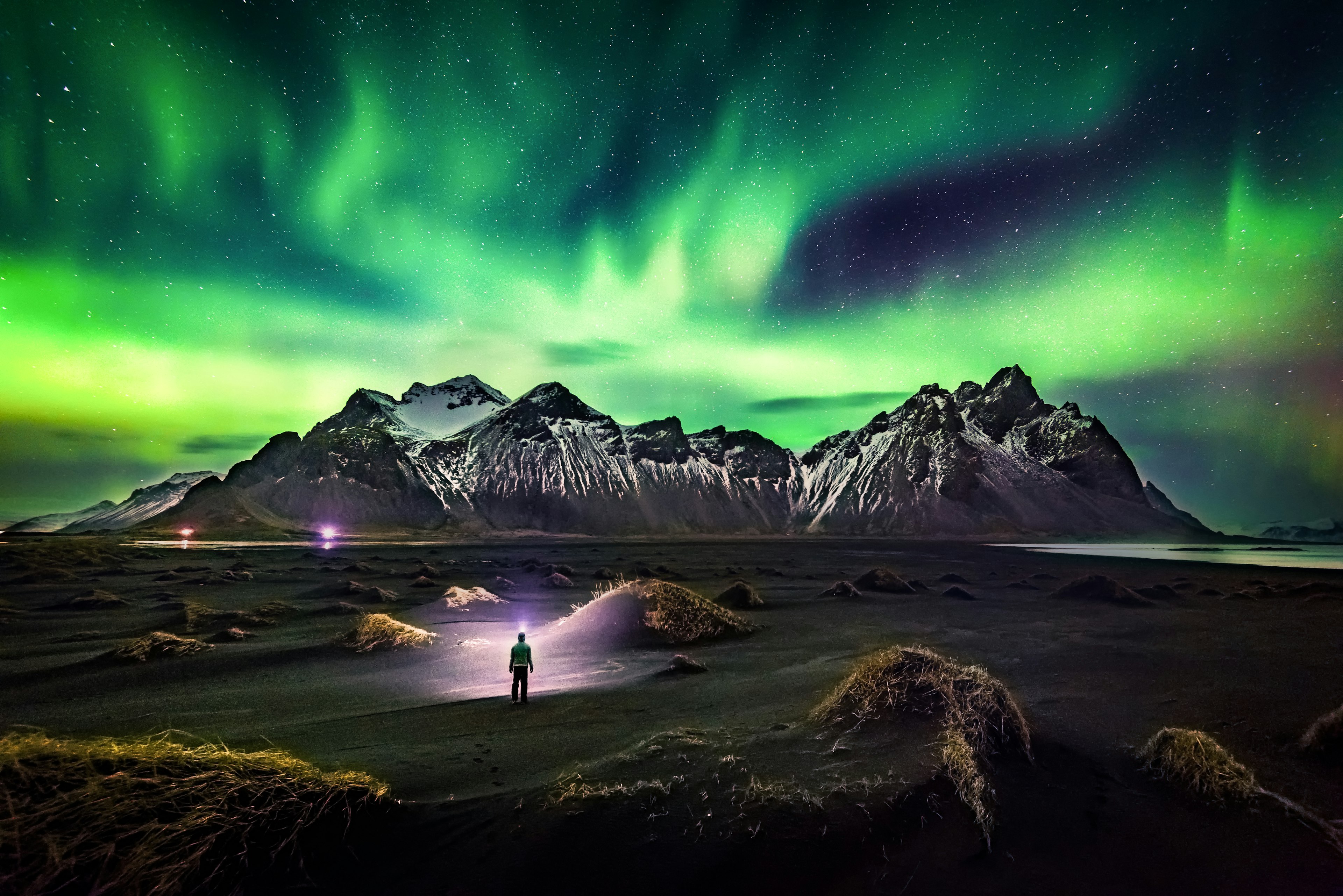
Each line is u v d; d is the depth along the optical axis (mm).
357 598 30469
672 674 15031
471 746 9477
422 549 104875
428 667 15922
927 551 110312
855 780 7227
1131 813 7543
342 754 9078
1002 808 7352
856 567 63625
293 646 18531
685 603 21281
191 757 6156
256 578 44094
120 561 59156
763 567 61469
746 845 6039
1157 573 56625
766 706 11836
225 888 5219
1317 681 14812
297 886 5445
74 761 5578
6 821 4906
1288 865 6484
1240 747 10062
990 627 23906
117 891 4840
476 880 5609
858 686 10156
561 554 88125
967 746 8234
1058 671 15859
